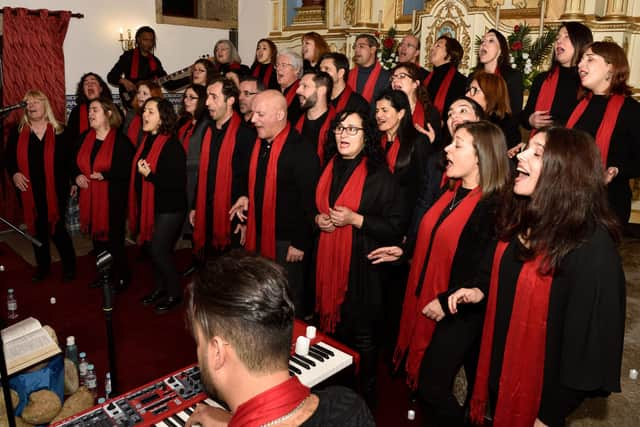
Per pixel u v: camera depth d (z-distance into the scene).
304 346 2.12
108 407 1.81
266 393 1.04
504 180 2.46
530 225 1.92
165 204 4.01
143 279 4.90
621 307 1.75
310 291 3.66
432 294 2.58
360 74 5.43
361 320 2.90
